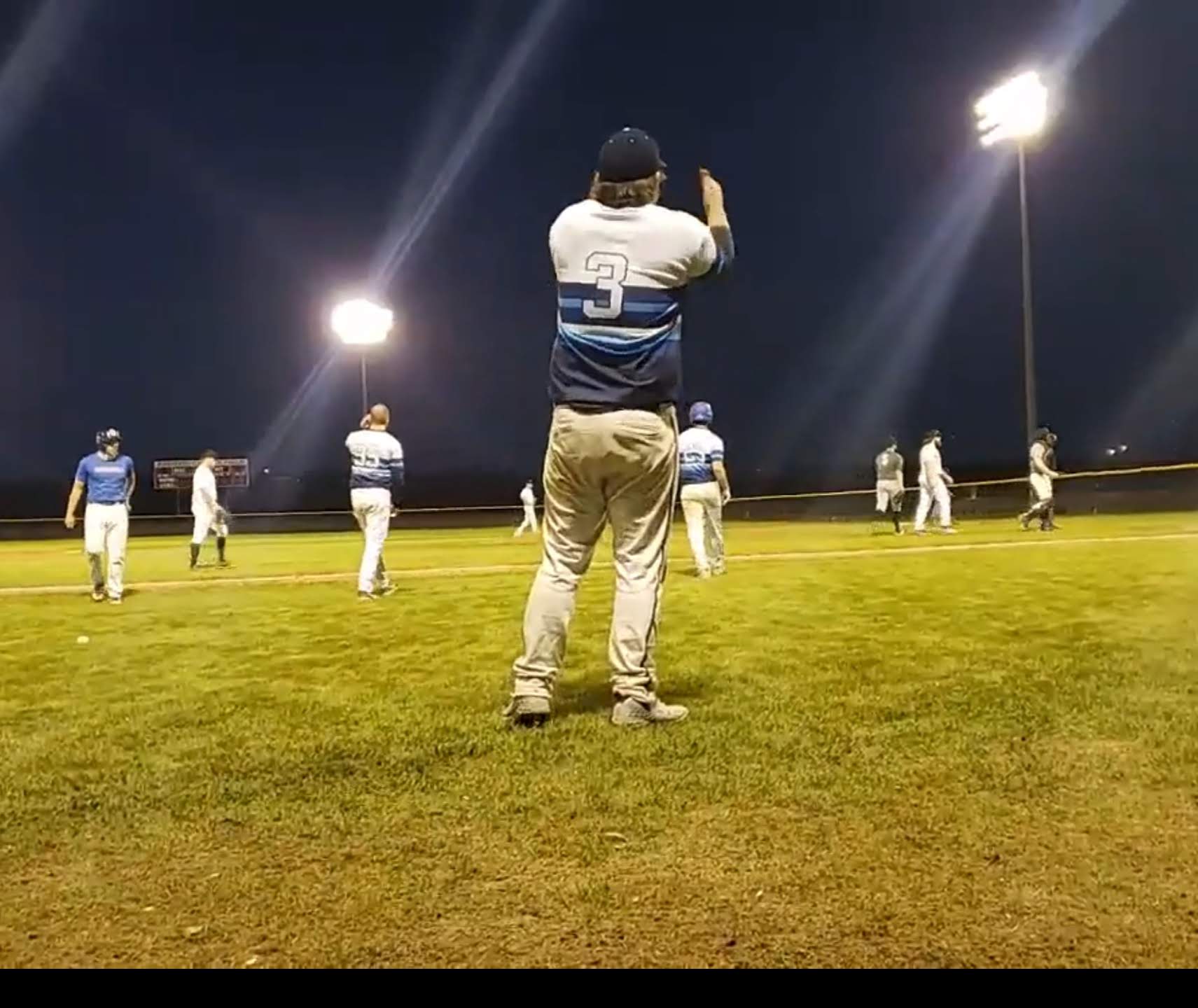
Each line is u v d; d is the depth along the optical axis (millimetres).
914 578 9406
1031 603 7238
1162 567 10016
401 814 3055
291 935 2305
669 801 3109
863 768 3363
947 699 4238
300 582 12023
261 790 3287
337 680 5117
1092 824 2842
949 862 2609
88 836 2912
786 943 2215
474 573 12727
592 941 2244
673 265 4113
